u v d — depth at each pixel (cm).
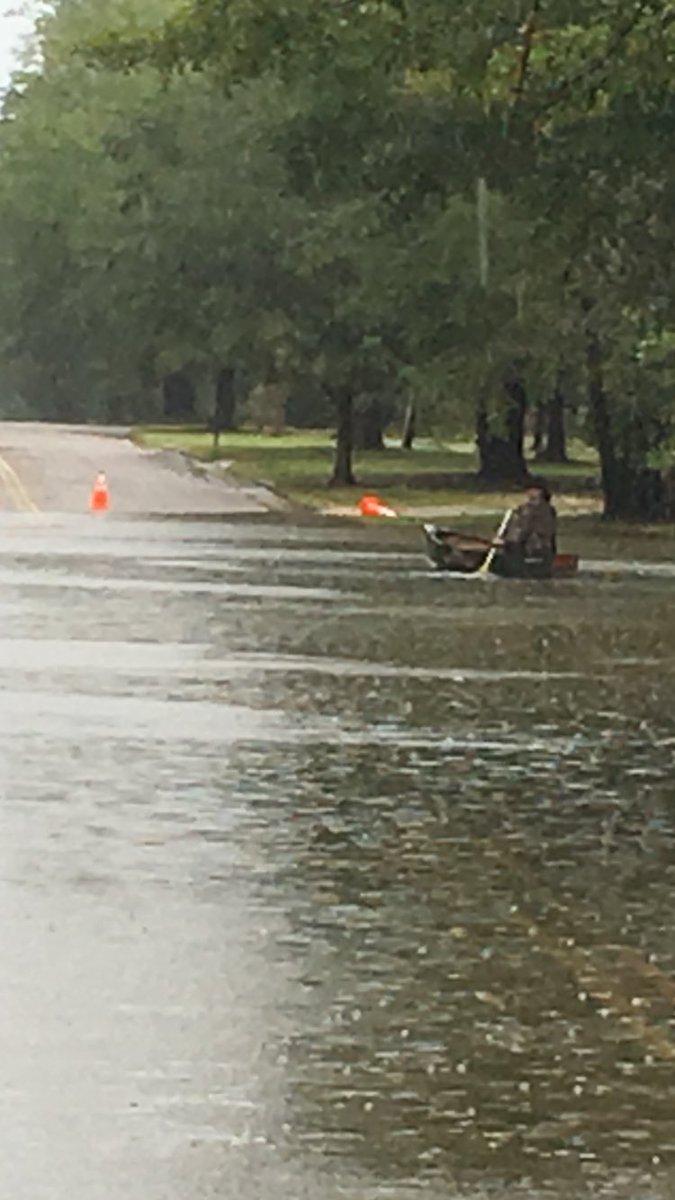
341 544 9631
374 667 5106
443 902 2594
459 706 4425
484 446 14562
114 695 4469
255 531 10488
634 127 7056
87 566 8069
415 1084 1875
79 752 3684
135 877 2684
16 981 2183
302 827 3041
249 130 13788
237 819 3084
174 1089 1847
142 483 13962
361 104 7812
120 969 2238
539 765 3659
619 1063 1950
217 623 6053
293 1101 1820
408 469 15600
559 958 2333
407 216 8488
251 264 14200
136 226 14625
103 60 7138
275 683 4741
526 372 11775
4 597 6738
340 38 6750
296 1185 1616
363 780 3459
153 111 14512
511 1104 1825
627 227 9069
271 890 2630
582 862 2845
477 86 6762
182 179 14200
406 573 8112
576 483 14662
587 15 6625
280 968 2261
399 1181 1630
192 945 2348
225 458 16462
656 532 10931
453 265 11344
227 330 14175
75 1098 1817
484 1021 2081
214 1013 2083
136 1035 2003
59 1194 1585
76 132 19688
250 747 3781
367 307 12625
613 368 10656
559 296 10425
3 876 2673
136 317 16200
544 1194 1608
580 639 5859
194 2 6950
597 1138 1741
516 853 2895
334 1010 2108
